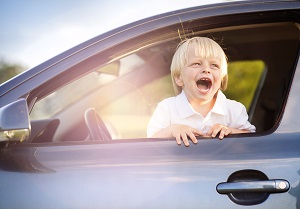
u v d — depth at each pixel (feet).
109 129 10.69
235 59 12.00
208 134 6.66
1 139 6.06
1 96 6.47
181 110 7.38
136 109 10.94
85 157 6.44
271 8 6.88
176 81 7.50
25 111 6.14
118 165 6.33
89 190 6.19
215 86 7.22
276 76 12.18
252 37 11.09
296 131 6.45
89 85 11.00
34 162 6.45
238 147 6.38
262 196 6.10
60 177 6.29
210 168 6.22
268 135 6.45
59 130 10.39
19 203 6.17
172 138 6.59
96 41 6.79
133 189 6.15
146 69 11.01
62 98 14.16
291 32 10.81
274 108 12.15
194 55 7.15
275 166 6.18
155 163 6.31
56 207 6.14
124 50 6.79
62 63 6.64
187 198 6.07
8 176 6.34
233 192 6.09
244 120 7.60
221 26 7.03
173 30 6.92
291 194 6.07
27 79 6.57
